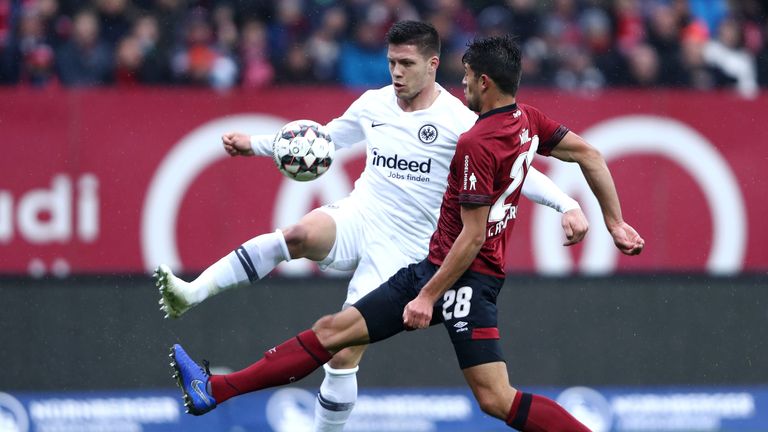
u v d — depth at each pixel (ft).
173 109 112.47
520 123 67.72
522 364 114.93
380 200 75.87
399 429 113.39
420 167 74.95
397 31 73.15
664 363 116.67
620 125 117.50
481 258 68.85
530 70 135.23
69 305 111.24
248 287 112.78
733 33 143.74
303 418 112.78
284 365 68.44
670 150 118.11
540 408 67.67
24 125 110.63
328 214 75.15
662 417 116.06
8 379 110.32
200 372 69.05
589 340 115.85
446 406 114.11
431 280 66.59
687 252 118.42
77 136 111.45
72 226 111.45
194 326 112.27
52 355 110.83
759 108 119.34
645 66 137.69
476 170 65.77
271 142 76.54
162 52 130.52
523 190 75.36
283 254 73.10
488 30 138.82
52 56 129.39
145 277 112.16
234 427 112.06
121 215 111.96
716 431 117.08
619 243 71.67
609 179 71.26
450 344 114.83
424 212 75.66
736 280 117.91
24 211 110.73
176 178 112.47
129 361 111.65
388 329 69.21
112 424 111.04
